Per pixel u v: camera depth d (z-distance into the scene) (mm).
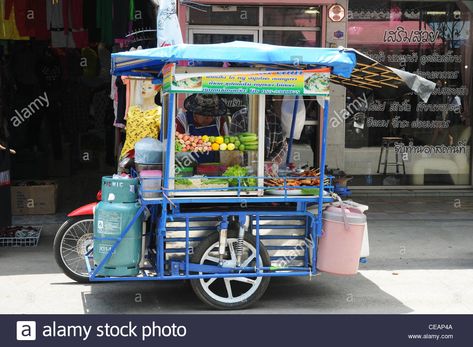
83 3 9203
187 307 5641
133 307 5625
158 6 7320
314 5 9398
